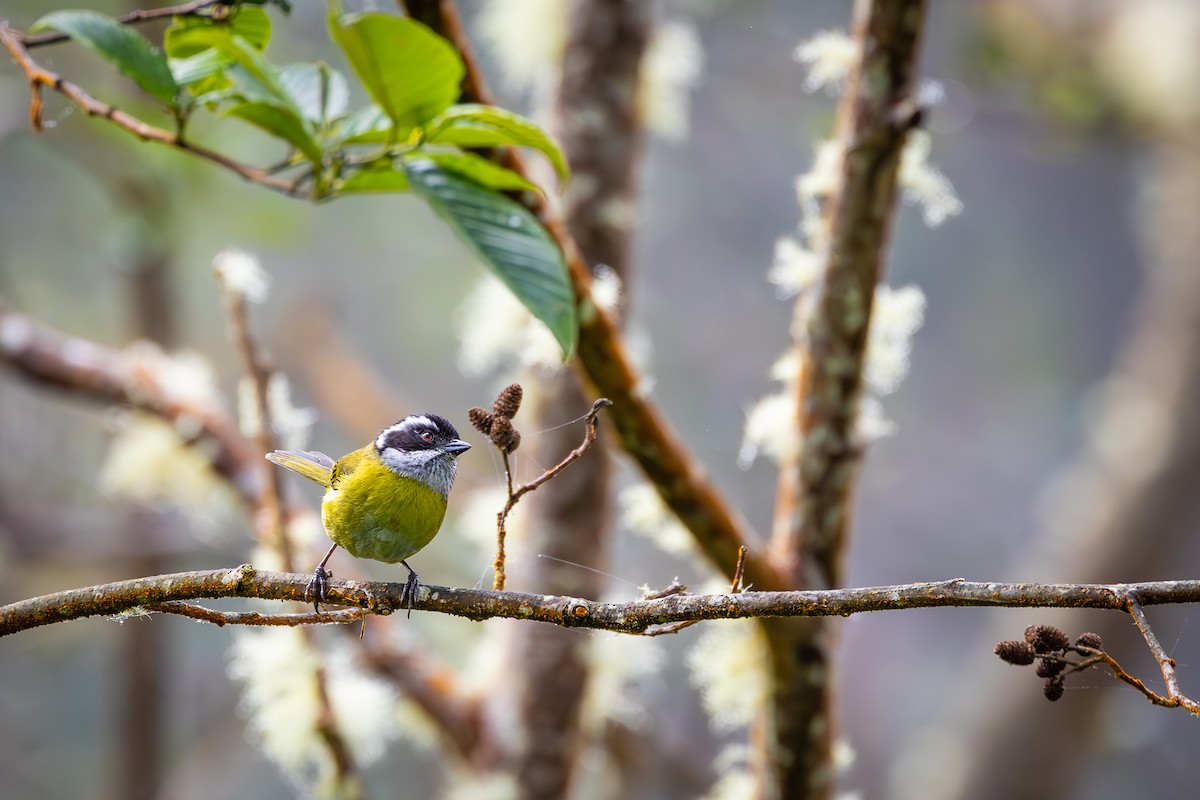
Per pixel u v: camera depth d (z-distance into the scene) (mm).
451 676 8031
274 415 7008
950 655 23031
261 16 5184
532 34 8680
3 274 15445
